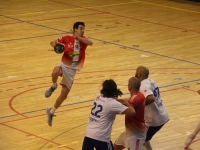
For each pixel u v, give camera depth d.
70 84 14.42
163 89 18.95
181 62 22.84
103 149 10.98
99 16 32.72
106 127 11.03
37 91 18.48
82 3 37.34
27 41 26.09
